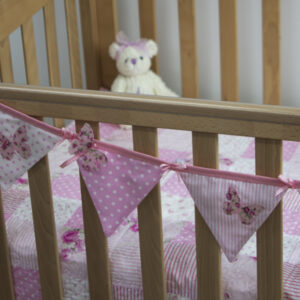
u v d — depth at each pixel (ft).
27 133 3.99
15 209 4.99
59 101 3.86
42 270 4.47
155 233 3.97
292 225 4.60
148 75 7.02
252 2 6.75
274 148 3.48
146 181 3.76
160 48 7.32
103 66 7.36
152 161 3.72
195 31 6.86
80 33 7.56
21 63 7.62
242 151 6.12
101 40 7.24
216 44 7.06
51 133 3.93
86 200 4.08
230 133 3.53
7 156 4.12
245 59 7.01
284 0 6.60
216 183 3.60
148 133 3.74
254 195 3.53
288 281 3.96
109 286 4.31
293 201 4.96
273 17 6.52
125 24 7.38
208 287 3.98
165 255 4.31
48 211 4.26
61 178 5.53
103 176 3.85
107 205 3.92
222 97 7.01
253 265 4.14
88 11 7.06
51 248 4.37
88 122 3.86
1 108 4.01
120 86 6.94
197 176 3.66
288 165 5.79
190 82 7.06
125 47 6.90
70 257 4.45
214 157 3.63
